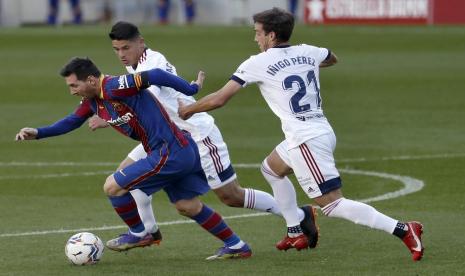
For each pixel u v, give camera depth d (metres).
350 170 40.81
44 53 87.19
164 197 35.88
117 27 27.45
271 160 26.55
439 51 84.00
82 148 47.69
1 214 33.09
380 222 24.86
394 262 25.25
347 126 53.41
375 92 65.38
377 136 49.94
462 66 75.94
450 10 99.38
